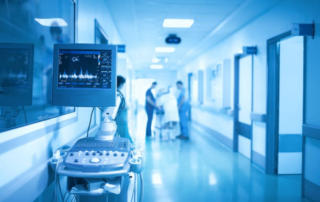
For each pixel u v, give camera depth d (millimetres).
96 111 2760
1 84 1174
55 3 1631
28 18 1370
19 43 1293
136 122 8859
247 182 3062
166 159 4082
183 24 4551
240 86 4570
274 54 3379
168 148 4926
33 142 1200
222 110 5172
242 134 4453
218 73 5418
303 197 2617
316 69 2426
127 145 1425
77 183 1379
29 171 1159
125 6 3492
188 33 5262
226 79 4926
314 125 2461
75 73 1401
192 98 9336
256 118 3625
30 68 1346
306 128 2521
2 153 939
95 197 1610
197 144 5352
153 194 2658
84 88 1402
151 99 6133
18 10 1288
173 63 10711
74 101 1396
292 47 3387
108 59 1413
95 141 1471
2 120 1146
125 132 3275
